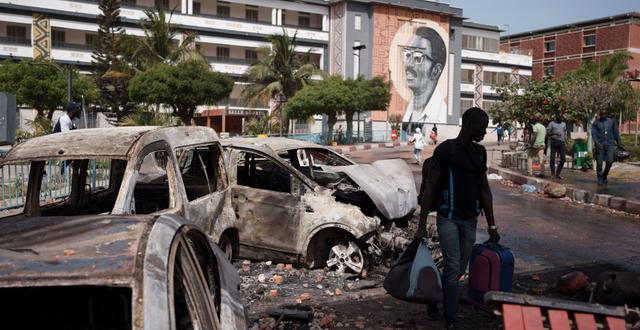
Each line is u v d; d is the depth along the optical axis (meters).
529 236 9.16
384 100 42.81
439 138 61.84
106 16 41.09
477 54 68.00
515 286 6.26
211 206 5.67
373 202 7.11
